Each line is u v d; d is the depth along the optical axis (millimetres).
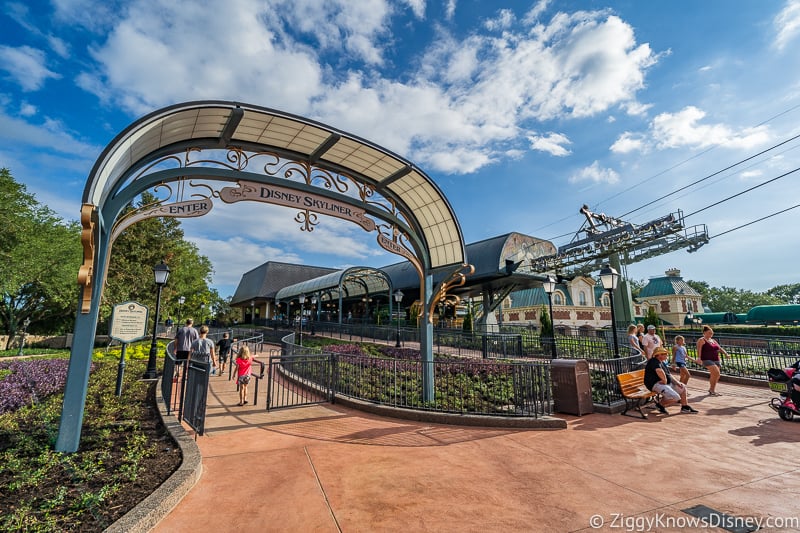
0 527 3088
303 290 36156
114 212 5387
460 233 8547
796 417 7352
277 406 8227
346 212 7891
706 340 10172
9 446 5074
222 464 4988
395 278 37781
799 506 3746
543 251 31031
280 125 6465
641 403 8547
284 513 3689
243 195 6668
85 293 5137
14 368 11711
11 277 23547
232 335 20375
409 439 6145
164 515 3582
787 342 14547
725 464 4922
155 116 5012
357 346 19734
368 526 3457
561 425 6777
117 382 8656
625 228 25469
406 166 7734
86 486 3920
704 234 21812
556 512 3693
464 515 3650
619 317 26578
